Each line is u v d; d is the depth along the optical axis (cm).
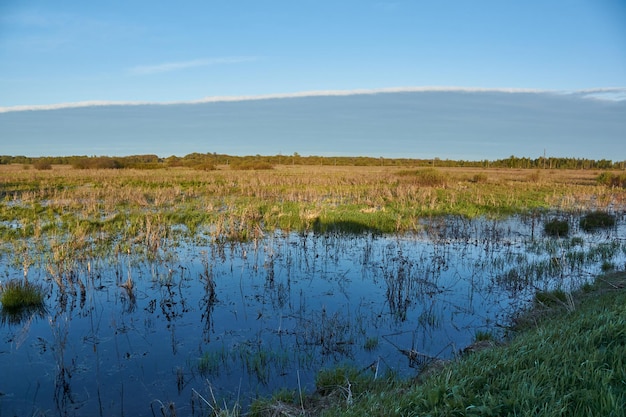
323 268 1222
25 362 682
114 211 2008
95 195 2419
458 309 924
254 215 1912
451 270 1219
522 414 380
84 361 689
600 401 382
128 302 947
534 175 4556
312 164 10894
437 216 2050
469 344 752
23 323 834
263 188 2984
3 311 885
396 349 736
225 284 1077
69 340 762
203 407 564
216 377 643
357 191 2931
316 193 2727
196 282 1089
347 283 1091
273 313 893
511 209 2280
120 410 560
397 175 4528
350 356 710
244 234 1603
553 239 1612
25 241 1438
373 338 752
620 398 381
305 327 807
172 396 592
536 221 2006
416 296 998
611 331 530
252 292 1020
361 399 520
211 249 1415
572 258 1305
